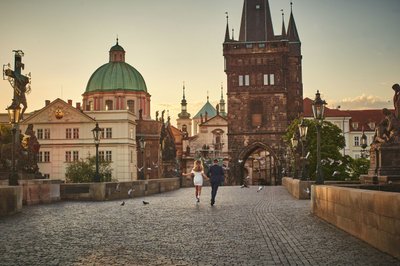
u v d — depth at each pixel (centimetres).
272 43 11488
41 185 3362
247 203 3259
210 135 16375
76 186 3719
